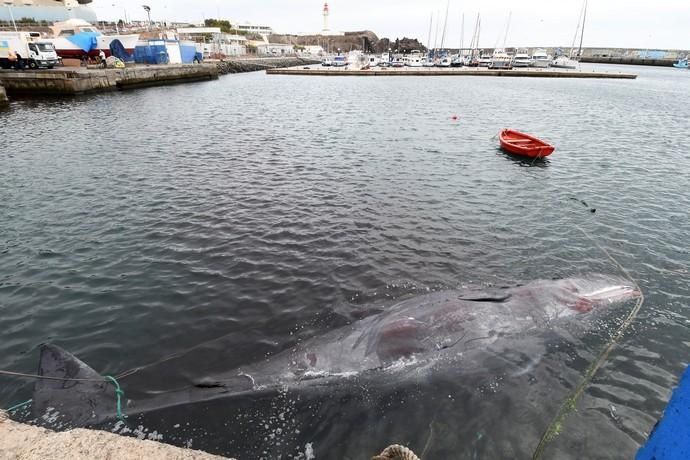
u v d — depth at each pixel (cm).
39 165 1705
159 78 5431
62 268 917
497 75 7681
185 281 870
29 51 4375
